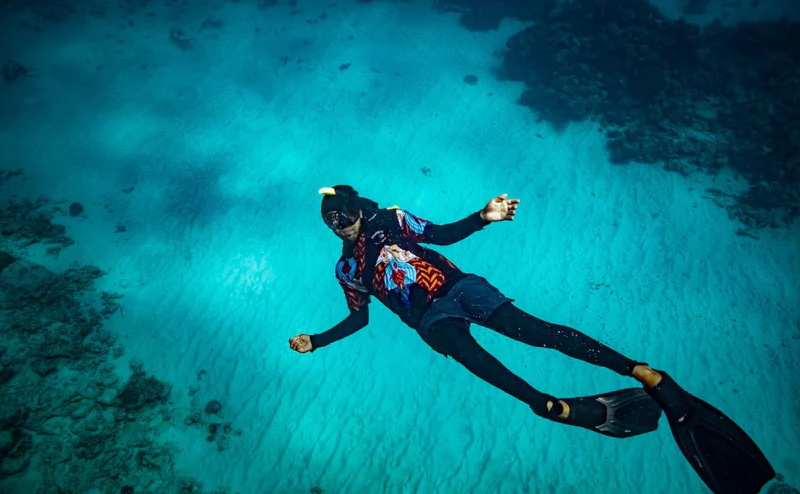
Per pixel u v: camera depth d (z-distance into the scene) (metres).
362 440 23.02
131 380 24.70
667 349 25.20
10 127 35.44
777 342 25.06
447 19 44.59
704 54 35.16
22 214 30.73
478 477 21.86
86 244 29.78
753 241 28.75
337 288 27.91
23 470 21.98
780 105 33.09
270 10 46.28
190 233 30.36
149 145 34.91
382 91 38.06
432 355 25.23
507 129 35.16
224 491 22.16
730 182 31.41
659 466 21.62
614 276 27.86
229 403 24.36
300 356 25.50
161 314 27.22
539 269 28.27
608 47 34.94
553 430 22.88
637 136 33.06
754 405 23.31
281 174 33.09
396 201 31.27
